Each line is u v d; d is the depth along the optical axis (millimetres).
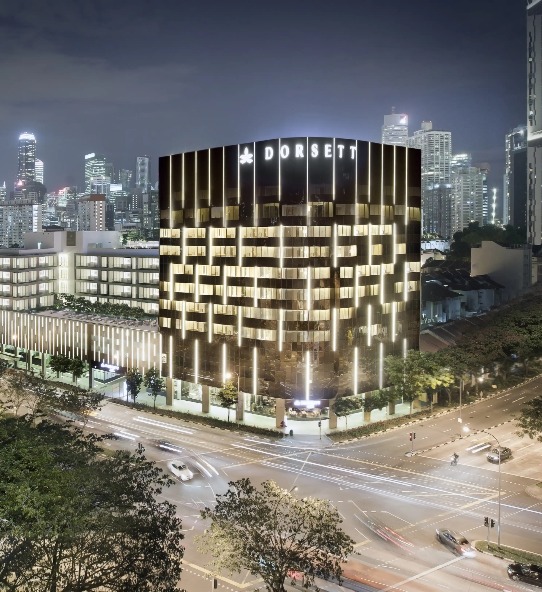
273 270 124625
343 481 100188
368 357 132125
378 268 133500
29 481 61062
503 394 151375
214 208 134125
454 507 90438
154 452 114125
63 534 51875
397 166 136500
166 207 144250
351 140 126500
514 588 69062
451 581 70312
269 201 124875
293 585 67812
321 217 123500
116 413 140250
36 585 51719
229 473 103688
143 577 52469
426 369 130625
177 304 142375
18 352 187000
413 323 142750
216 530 57625
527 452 113125
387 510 89125
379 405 130125
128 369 153125
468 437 121312
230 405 136875
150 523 56500
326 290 124375
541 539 80750
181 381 149000
